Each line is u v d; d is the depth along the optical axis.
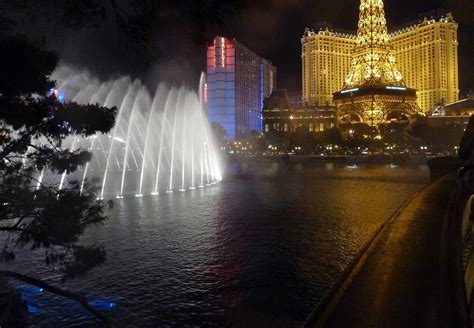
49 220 13.08
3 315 14.16
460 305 5.16
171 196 60.75
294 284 22.89
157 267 25.98
